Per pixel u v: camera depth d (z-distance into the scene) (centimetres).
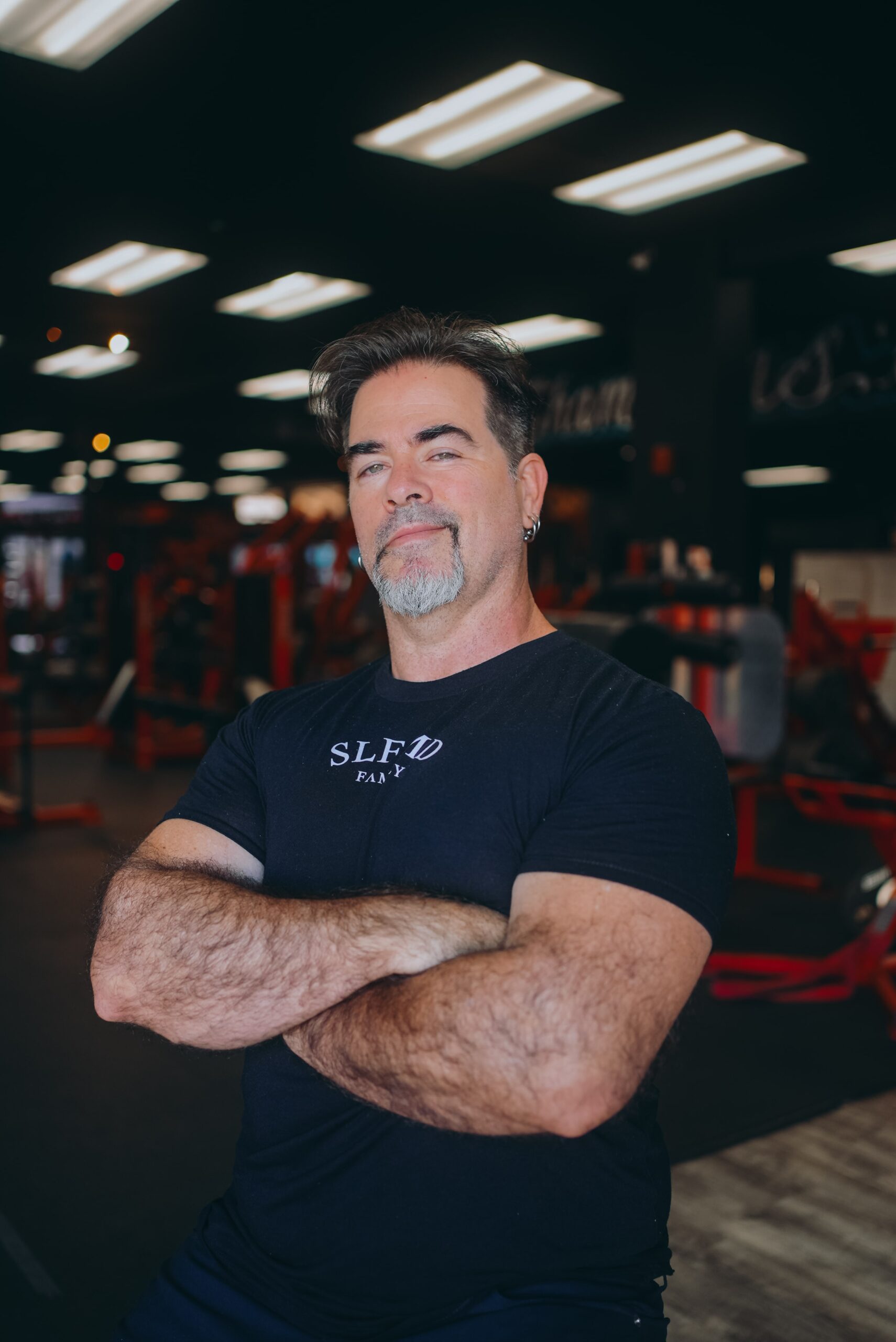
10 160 454
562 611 966
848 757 477
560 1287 87
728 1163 236
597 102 395
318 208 519
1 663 841
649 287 603
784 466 1155
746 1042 306
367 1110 90
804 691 466
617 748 89
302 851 100
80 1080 283
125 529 870
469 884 91
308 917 90
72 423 1218
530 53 354
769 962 348
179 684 1028
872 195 504
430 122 414
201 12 327
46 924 422
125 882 100
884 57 354
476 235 566
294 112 400
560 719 93
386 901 89
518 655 103
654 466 586
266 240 578
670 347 593
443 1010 79
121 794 716
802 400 788
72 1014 329
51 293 692
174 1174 233
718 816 88
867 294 670
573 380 961
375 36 343
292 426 1301
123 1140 250
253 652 759
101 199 508
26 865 518
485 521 103
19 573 1798
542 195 498
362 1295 88
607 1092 77
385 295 701
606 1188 88
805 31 339
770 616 391
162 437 1278
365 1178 88
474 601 103
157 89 383
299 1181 91
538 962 79
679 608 403
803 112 404
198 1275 96
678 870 83
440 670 104
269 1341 90
